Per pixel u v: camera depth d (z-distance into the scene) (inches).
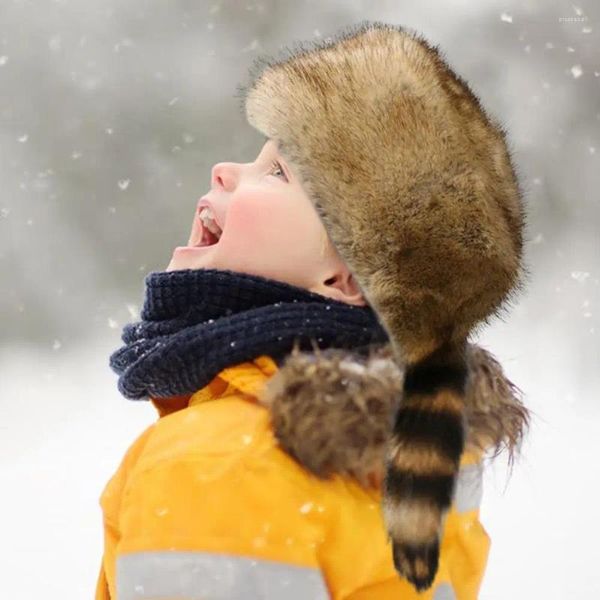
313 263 204.2
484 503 721.0
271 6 2005.4
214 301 200.7
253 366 191.3
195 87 1892.2
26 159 1813.5
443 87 201.5
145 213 1760.6
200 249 212.8
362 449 177.3
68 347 1429.6
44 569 653.3
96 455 909.2
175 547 176.6
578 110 1892.2
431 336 181.9
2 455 906.1
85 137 1831.9
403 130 194.7
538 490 743.7
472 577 213.8
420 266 185.9
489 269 187.8
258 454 179.0
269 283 201.0
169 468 180.1
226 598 174.7
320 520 180.1
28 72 1897.1
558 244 1689.2
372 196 192.5
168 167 1817.2
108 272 1681.8
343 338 194.2
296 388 178.7
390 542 171.2
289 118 204.2
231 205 206.7
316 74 204.5
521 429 204.5
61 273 1642.5
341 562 182.9
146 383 198.1
